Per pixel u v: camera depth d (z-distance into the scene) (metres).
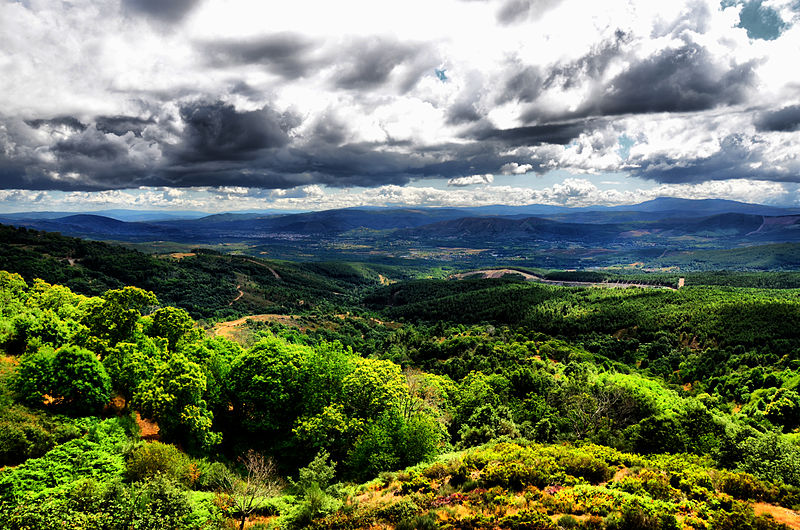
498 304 193.25
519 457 29.12
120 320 46.31
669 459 30.72
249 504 24.16
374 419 37.06
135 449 28.70
